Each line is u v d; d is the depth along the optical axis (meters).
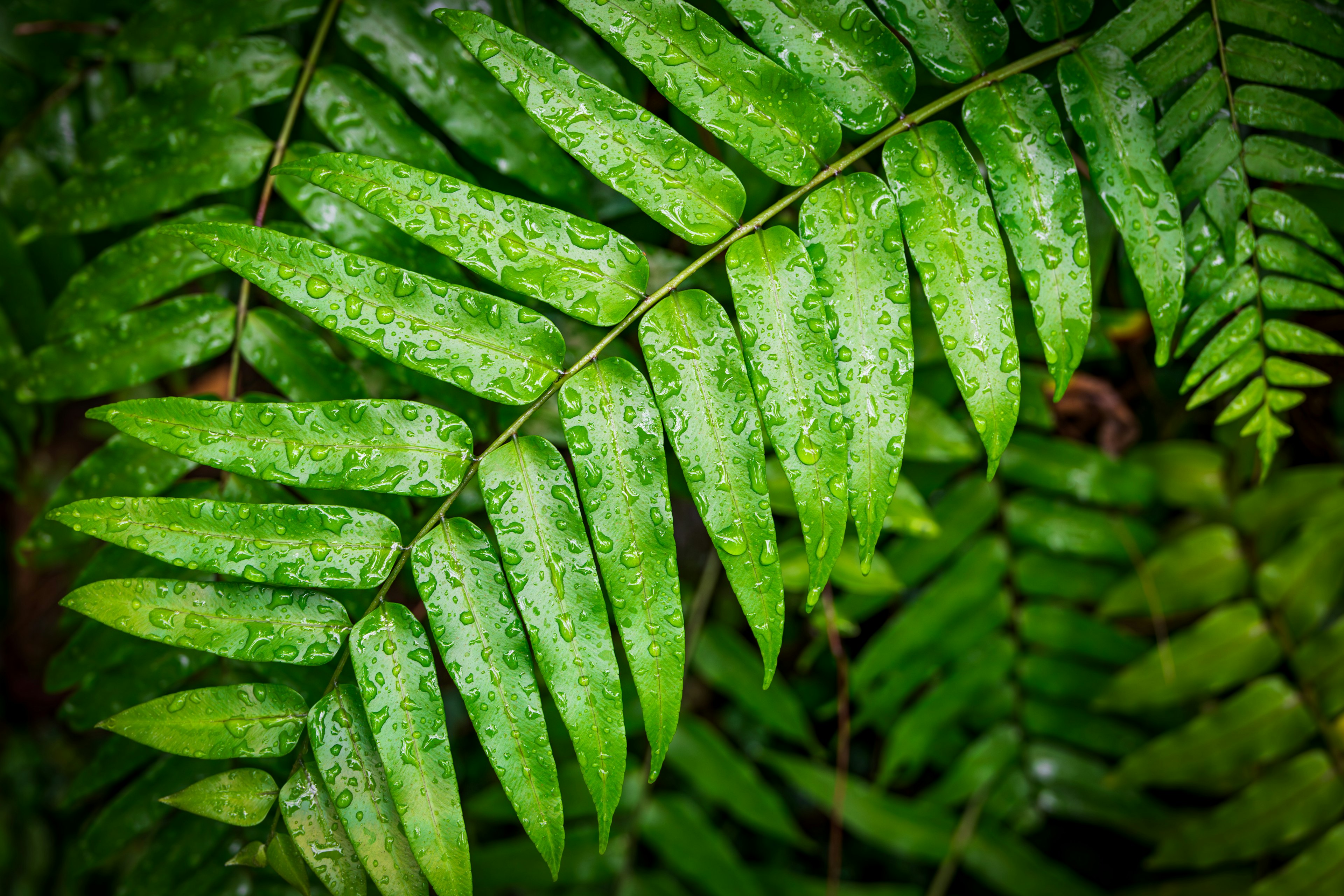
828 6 0.36
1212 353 0.38
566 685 0.34
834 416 0.34
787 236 0.35
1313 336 0.37
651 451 0.35
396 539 0.35
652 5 0.35
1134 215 0.36
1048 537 0.45
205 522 0.34
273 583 0.35
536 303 0.40
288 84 0.40
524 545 0.35
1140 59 0.37
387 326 0.34
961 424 0.44
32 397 0.39
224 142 0.40
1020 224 0.35
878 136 0.36
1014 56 0.39
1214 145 0.37
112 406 0.34
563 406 0.35
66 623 0.40
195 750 0.34
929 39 0.36
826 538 0.34
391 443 0.35
